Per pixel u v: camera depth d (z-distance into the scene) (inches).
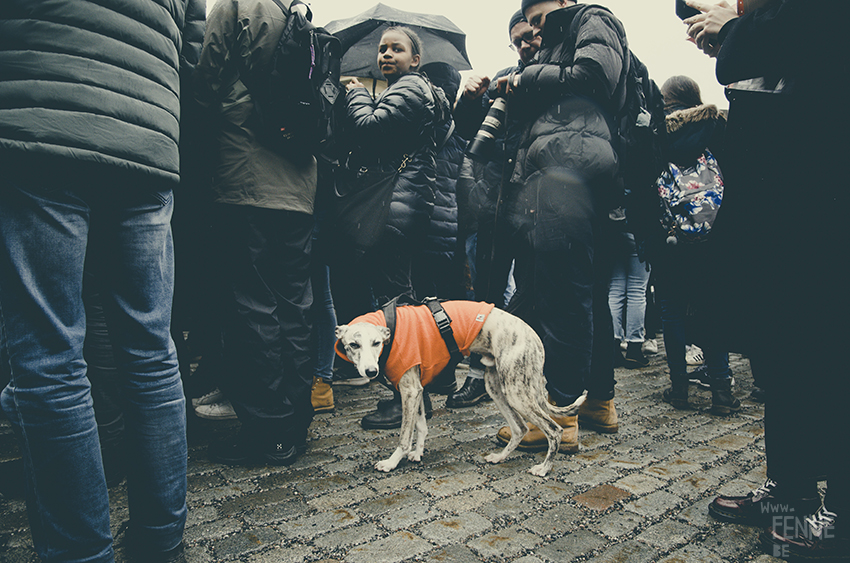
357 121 115.4
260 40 86.3
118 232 55.2
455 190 171.6
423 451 108.7
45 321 48.8
